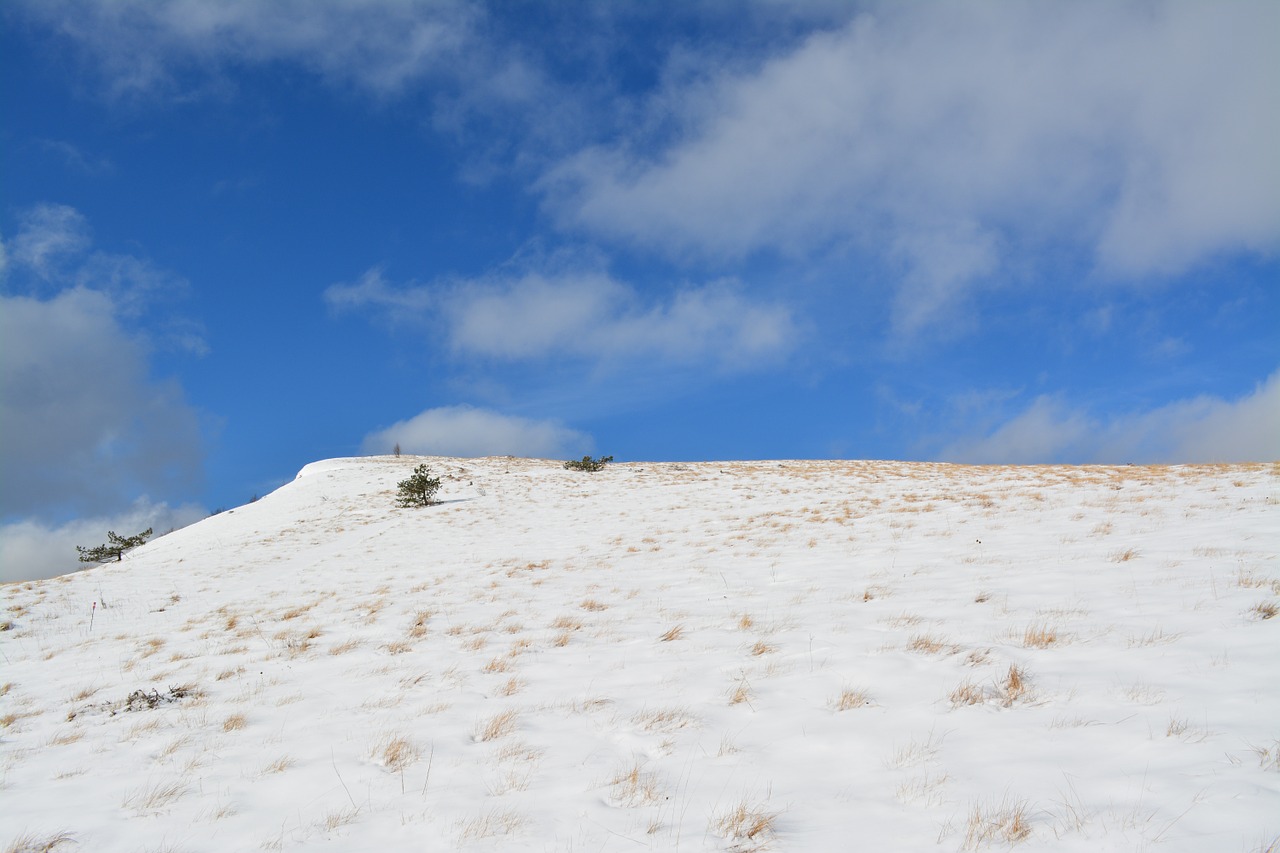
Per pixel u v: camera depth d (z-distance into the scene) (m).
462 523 34.31
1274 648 6.49
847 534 17.95
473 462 69.12
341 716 7.97
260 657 11.58
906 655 7.89
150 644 13.89
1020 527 15.69
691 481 41.66
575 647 10.16
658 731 6.54
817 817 4.59
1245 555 10.29
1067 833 3.97
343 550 29.59
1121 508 16.31
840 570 13.69
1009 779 4.74
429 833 4.93
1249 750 4.63
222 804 5.79
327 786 5.96
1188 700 5.60
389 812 5.34
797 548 16.89
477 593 15.92
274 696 9.08
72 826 5.62
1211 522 13.31
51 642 15.94
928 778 4.93
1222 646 6.75
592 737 6.57
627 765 5.82
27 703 10.30
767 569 14.84
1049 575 10.86
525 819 4.99
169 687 9.98
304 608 16.39
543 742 6.54
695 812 4.85
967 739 5.51
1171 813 4.01
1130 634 7.48
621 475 49.56
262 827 5.29
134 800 6.03
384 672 9.75
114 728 8.39
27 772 7.14
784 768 5.44
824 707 6.66
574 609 12.94
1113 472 25.89
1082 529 14.41
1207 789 4.21
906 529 17.50
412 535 32.06
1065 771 4.74
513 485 49.03
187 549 37.19
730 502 30.33
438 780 5.88
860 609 10.41
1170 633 7.33
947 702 6.36
